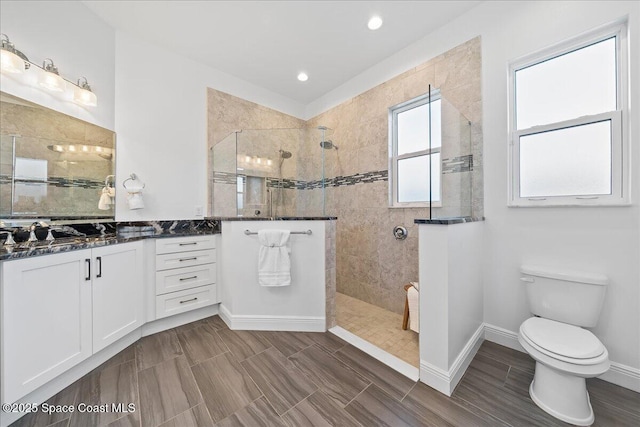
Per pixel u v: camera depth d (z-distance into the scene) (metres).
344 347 1.83
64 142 1.88
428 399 1.32
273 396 1.34
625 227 1.39
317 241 2.07
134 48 2.33
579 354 1.14
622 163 1.41
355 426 1.15
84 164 2.00
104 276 1.64
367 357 1.70
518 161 1.79
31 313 1.24
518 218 1.77
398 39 2.33
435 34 2.20
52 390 1.35
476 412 1.23
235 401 1.30
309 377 1.50
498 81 1.84
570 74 1.61
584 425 1.14
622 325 1.40
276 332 2.06
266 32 2.26
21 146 1.65
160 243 2.08
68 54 1.90
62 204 1.87
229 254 2.19
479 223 1.85
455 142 1.82
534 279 1.62
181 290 2.19
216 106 2.85
